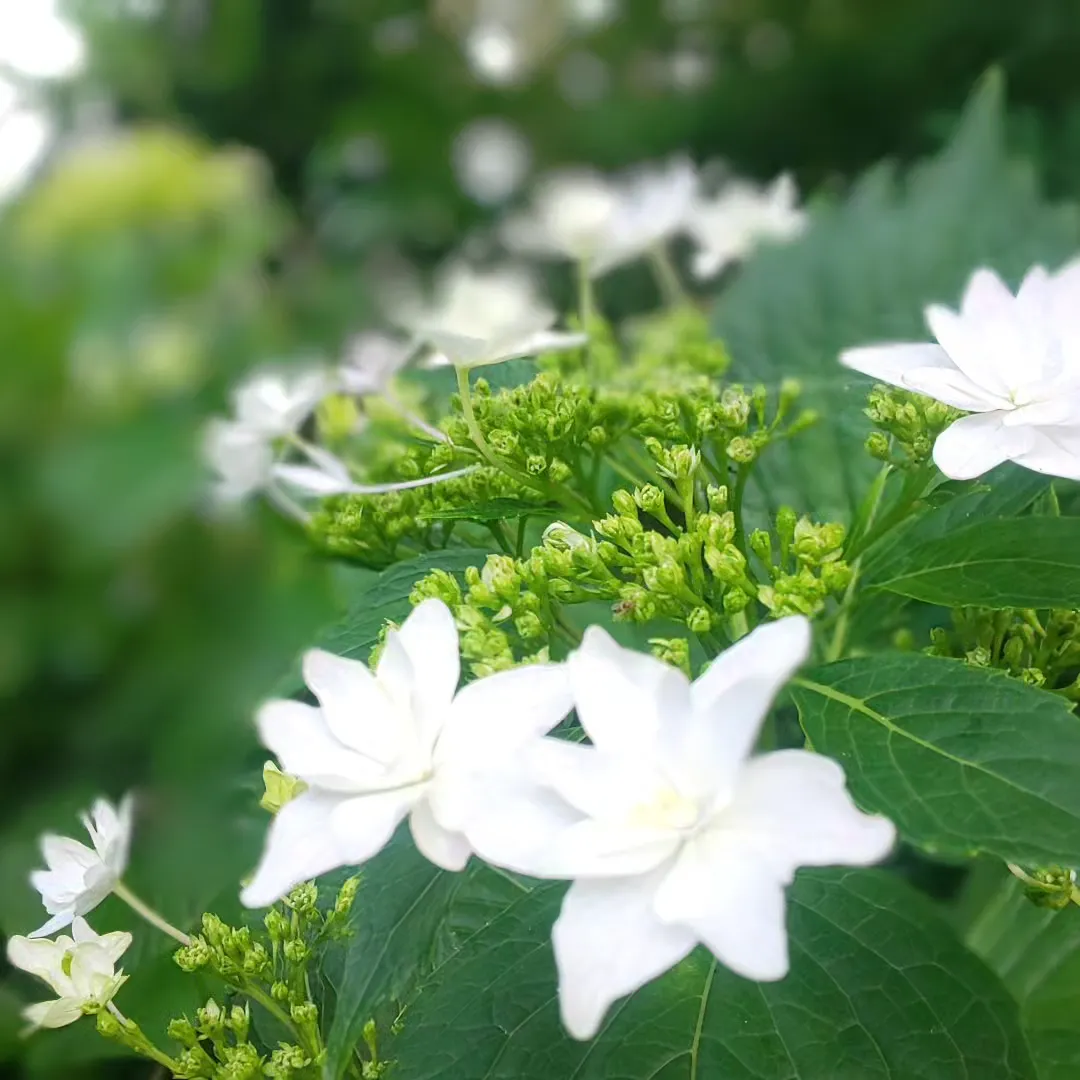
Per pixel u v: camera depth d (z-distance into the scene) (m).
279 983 0.17
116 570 0.57
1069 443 0.17
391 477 0.24
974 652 0.19
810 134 0.58
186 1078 0.17
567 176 0.66
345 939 0.17
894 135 0.57
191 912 0.21
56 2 0.71
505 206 0.71
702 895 0.12
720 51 0.63
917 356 0.18
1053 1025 0.21
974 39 0.53
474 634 0.17
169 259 0.64
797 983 0.16
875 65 0.55
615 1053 0.16
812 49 0.56
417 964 0.14
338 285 0.68
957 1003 0.16
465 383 0.20
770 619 0.18
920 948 0.17
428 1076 0.16
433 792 0.14
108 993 0.17
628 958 0.12
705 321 0.32
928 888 0.27
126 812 0.18
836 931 0.17
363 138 0.73
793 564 0.21
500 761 0.14
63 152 0.74
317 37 0.73
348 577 0.28
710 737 0.13
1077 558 0.16
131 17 0.73
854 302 0.30
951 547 0.17
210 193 0.66
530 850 0.13
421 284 0.69
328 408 0.27
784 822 0.13
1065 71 0.52
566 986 0.12
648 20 0.65
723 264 0.36
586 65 0.69
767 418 0.25
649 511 0.19
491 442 0.20
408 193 0.73
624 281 0.52
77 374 0.62
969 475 0.16
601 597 0.18
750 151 0.60
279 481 0.27
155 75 0.74
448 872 0.15
